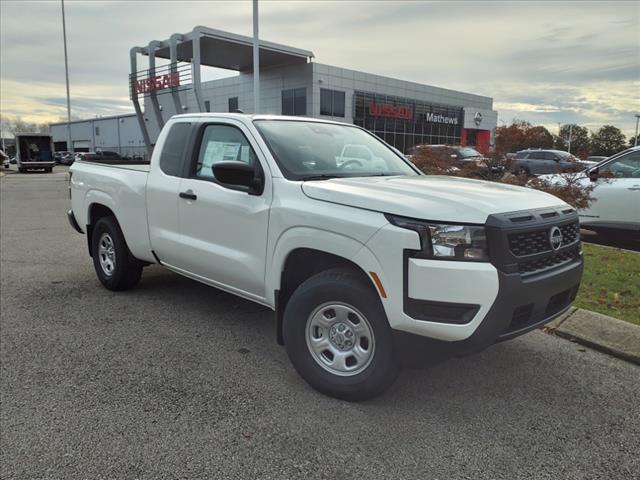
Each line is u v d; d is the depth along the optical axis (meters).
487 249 2.93
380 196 3.18
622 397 3.56
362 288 3.23
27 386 3.61
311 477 2.67
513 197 3.34
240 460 2.80
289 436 3.03
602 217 8.51
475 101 59.38
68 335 4.58
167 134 5.04
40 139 43.62
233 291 4.31
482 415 3.30
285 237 3.60
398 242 2.96
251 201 3.89
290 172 3.81
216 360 4.08
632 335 4.44
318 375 3.50
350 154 4.45
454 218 2.93
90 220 6.17
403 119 51.00
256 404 3.39
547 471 2.75
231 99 49.25
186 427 3.11
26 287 6.11
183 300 5.61
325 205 3.38
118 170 5.61
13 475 2.65
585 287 5.93
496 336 2.94
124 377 3.76
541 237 3.19
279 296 3.76
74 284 6.25
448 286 2.88
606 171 8.34
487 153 9.26
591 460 2.85
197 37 27.94
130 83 33.59
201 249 4.40
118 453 2.85
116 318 5.03
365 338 3.31
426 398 3.51
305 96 42.56
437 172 9.22
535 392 3.62
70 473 2.67
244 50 35.19
